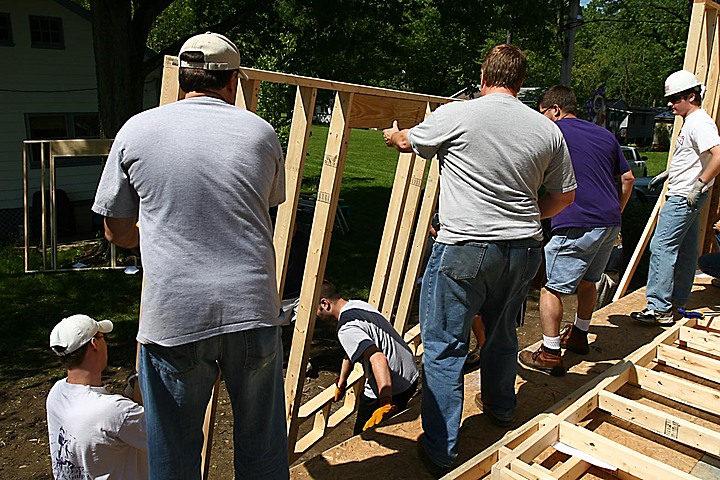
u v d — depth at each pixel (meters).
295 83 2.59
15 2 12.94
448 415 2.60
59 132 14.11
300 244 5.23
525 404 3.31
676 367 3.58
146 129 1.89
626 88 52.34
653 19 25.00
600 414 3.29
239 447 2.17
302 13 12.30
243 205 1.93
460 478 2.41
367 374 3.50
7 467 4.84
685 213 4.25
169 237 1.86
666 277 4.43
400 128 3.43
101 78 10.52
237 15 11.34
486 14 12.35
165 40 28.44
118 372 6.55
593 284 3.80
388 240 4.17
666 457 2.89
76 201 13.83
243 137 1.97
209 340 1.88
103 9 10.28
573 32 12.34
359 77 13.12
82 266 10.60
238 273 1.91
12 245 12.28
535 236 2.51
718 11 4.99
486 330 2.87
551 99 3.77
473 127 2.40
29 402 5.91
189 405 1.99
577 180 3.43
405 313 4.37
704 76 5.00
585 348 3.98
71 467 2.71
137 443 2.70
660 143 42.41
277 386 2.16
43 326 7.85
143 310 1.91
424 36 14.44
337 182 2.94
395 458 2.85
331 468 2.78
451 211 2.48
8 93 13.08
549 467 2.80
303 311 3.03
